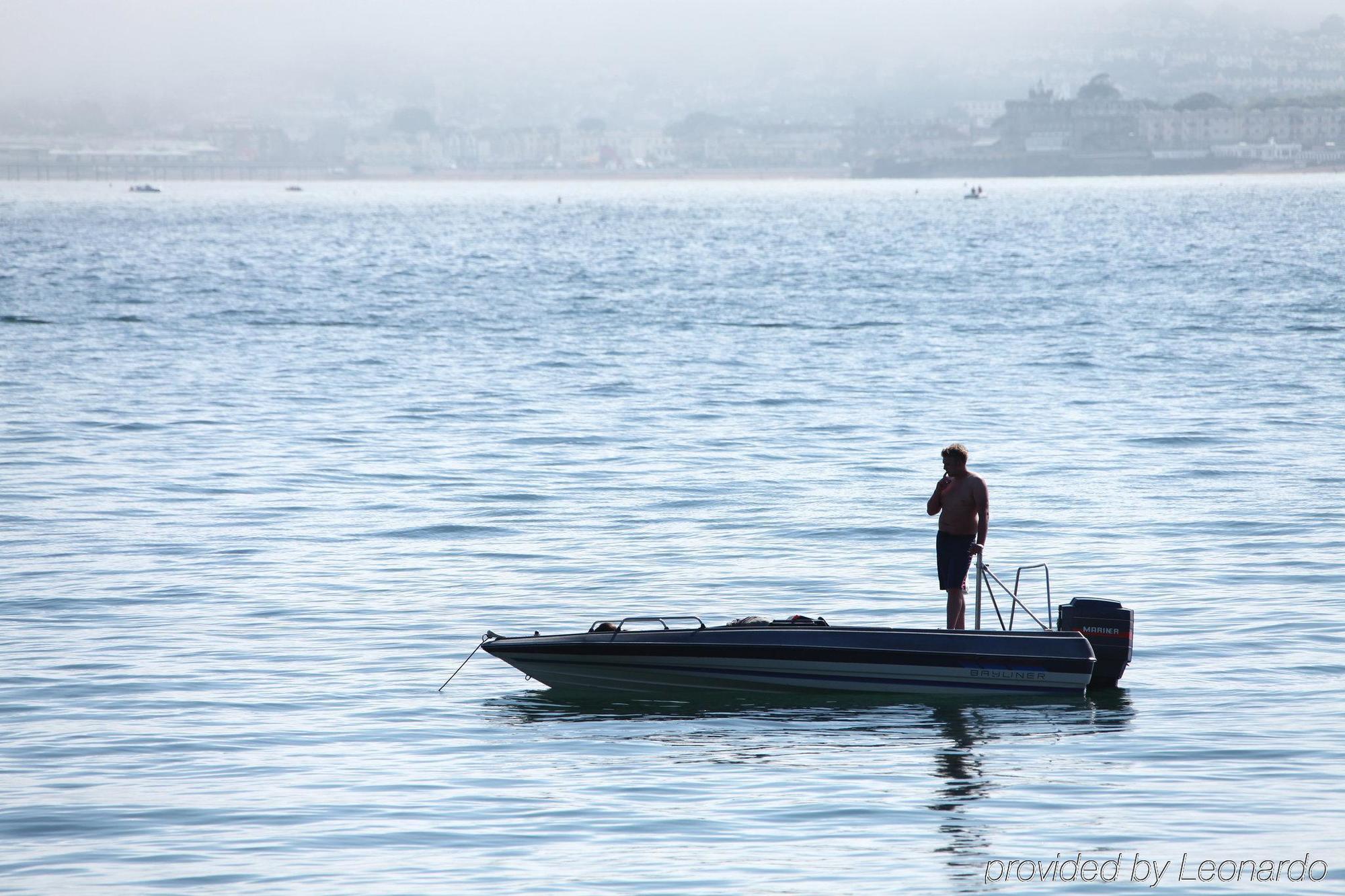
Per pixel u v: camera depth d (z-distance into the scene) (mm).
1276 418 148625
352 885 46188
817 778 55781
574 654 67625
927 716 64000
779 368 197000
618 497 111812
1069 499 109125
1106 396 166875
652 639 67562
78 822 51031
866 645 67000
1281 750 57562
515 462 127750
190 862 47875
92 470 124188
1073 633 65812
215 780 55156
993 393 171000
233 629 76250
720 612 78938
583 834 50219
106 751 58031
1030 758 57688
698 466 125188
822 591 83500
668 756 58688
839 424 148500
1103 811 51875
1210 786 54031
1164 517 102250
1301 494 109750
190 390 177125
